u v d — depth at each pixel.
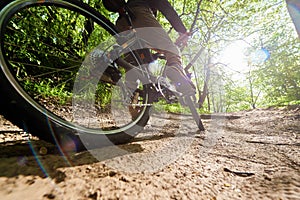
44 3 1.49
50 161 1.06
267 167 1.34
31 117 1.10
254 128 3.48
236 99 25.23
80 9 1.75
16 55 2.27
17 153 1.12
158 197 0.87
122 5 2.08
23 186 0.76
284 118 4.59
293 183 1.04
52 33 2.35
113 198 0.79
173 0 10.58
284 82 12.04
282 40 13.28
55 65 2.38
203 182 1.08
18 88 1.11
